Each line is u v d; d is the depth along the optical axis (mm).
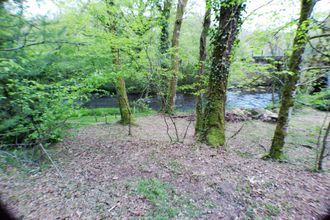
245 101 13109
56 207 2602
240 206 2648
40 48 2906
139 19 5293
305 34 3461
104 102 13789
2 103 3271
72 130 6172
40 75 3713
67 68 4023
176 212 2551
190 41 10852
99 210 2566
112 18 5461
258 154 4609
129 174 3473
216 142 4691
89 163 3963
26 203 2658
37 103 3797
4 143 3916
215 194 2898
